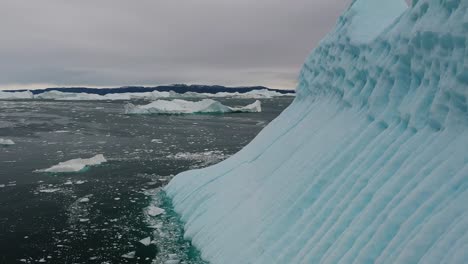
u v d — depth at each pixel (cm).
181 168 2052
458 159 570
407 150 682
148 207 1388
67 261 983
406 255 501
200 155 2422
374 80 918
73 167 1973
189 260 959
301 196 847
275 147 1173
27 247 1067
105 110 6184
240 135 3309
